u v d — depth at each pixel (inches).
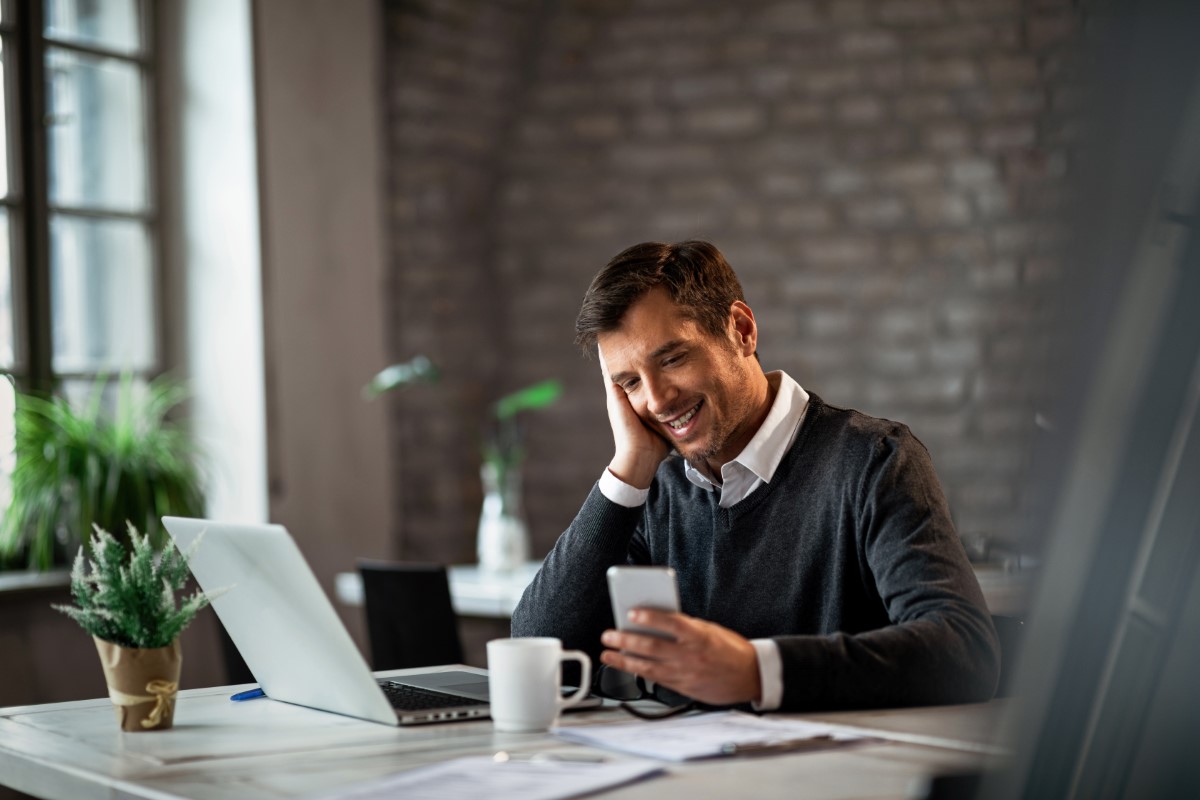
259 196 152.9
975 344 176.7
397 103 176.9
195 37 154.6
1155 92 12.0
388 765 43.7
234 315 153.7
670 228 189.2
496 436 192.9
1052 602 14.7
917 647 51.1
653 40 185.8
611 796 37.5
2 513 133.0
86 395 144.7
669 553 67.3
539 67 190.1
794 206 184.5
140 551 52.6
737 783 39.0
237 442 154.1
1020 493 15.2
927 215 179.3
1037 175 174.1
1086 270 13.0
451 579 132.2
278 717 54.6
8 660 128.1
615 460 62.4
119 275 149.9
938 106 178.1
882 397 181.2
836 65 181.2
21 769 47.5
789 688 49.2
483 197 193.2
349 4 168.7
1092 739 15.1
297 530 158.4
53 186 141.5
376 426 173.2
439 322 185.3
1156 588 14.4
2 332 136.7
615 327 60.5
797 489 62.9
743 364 63.2
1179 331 13.2
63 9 143.0
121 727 52.8
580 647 61.4
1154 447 13.6
